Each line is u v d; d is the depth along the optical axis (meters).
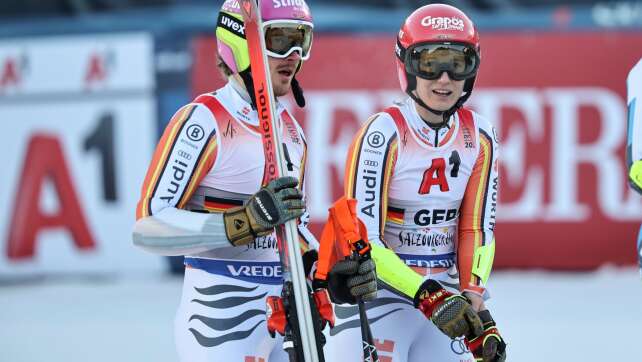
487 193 13.14
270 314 10.95
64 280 27.23
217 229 10.73
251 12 10.84
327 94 26.62
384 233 13.09
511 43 26.66
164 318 23.00
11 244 26.86
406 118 12.78
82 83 26.88
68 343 20.75
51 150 26.89
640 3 28.11
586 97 26.64
